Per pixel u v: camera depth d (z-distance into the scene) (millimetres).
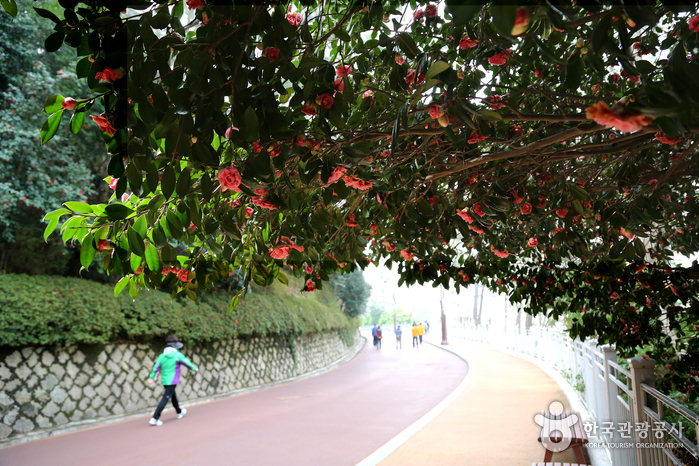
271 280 3287
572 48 2793
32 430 7973
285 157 1951
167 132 1682
